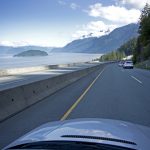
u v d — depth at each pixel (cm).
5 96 1133
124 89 2166
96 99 1612
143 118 1078
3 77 3888
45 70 5919
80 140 333
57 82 2184
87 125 387
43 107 1345
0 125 975
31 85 1501
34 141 342
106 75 4088
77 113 1184
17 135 843
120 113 1180
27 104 1359
